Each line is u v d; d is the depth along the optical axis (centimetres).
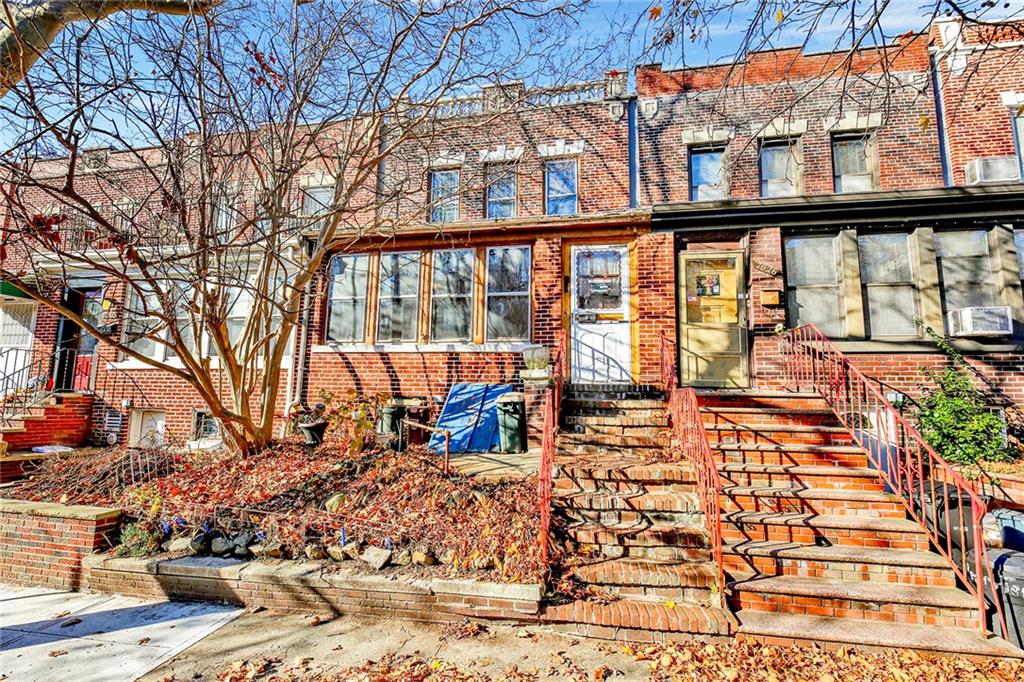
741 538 486
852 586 419
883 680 339
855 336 789
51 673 362
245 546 511
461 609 433
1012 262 755
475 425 796
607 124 1031
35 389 1048
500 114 847
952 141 891
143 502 579
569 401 720
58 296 1137
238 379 711
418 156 1049
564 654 381
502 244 951
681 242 877
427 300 964
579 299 912
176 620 446
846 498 500
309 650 392
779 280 816
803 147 938
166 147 563
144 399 1046
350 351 955
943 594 406
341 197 738
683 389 598
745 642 386
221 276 617
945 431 641
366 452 699
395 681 345
